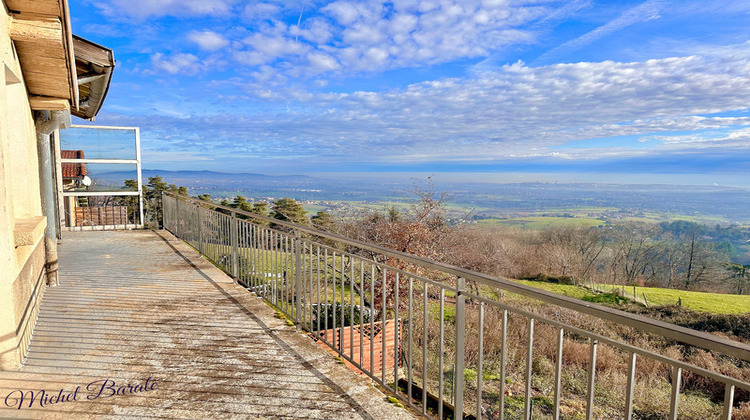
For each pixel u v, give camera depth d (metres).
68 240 7.80
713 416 7.83
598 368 9.05
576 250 21.69
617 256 22.02
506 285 1.67
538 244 21.70
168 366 2.80
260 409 2.33
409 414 2.32
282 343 3.23
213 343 3.20
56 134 7.92
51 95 3.80
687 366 1.15
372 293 2.60
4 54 2.51
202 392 2.49
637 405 7.91
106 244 7.44
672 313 17.28
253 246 4.55
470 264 12.04
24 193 3.46
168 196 8.91
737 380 1.05
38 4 2.54
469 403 7.44
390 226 11.34
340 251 2.93
